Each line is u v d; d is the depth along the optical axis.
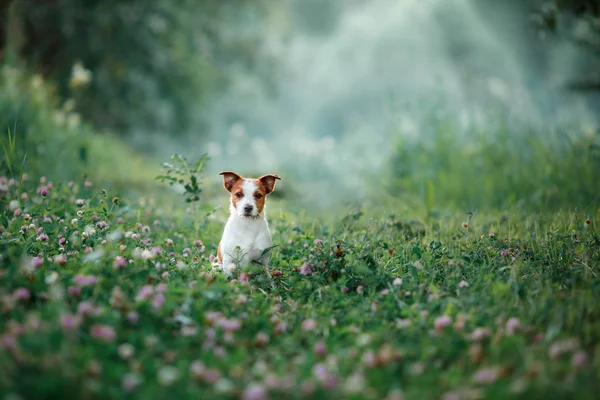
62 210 10.10
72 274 6.46
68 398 4.51
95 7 27.84
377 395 4.81
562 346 5.29
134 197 14.55
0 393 4.43
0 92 15.55
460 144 17.44
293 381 4.89
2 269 6.58
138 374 4.89
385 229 10.61
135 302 6.03
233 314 6.36
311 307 6.75
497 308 6.37
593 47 20.25
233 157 29.75
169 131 34.53
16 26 23.44
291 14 39.28
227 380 4.90
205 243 10.08
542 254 8.52
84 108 27.81
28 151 13.86
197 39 32.75
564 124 17.39
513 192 13.91
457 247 8.89
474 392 4.73
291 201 17.97
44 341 4.84
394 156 17.89
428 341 5.57
